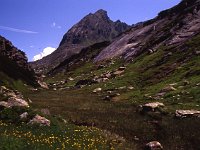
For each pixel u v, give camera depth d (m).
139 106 49.88
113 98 66.50
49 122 30.12
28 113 30.77
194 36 107.25
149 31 156.00
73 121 41.12
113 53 159.12
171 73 77.38
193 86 56.50
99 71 129.62
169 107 45.75
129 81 86.25
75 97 76.06
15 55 105.06
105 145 26.36
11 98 35.50
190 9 138.50
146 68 95.00
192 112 40.34
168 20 153.75
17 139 22.34
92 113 48.44
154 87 67.25
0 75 78.31
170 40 117.19
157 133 34.72
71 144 24.61
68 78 149.00
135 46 144.25
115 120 42.12
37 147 22.05
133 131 35.91
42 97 74.62
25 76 100.75
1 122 28.56
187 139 31.83
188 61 82.19
